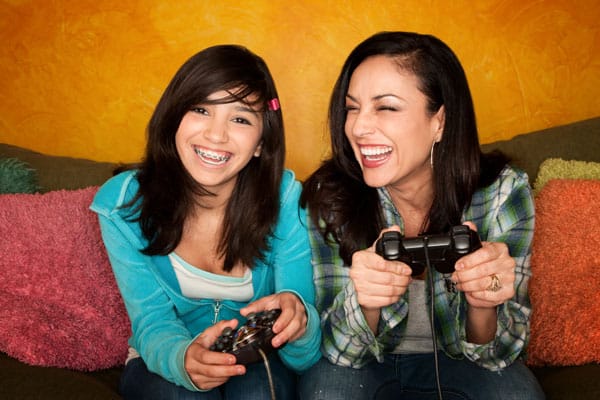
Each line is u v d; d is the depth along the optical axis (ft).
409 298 4.96
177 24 7.77
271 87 5.04
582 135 6.60
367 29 7.75
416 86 4.73
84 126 7.96
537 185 6.25
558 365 5.28
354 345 4.83
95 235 5.63
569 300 5.29
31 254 5.38
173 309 5.21
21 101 7.96
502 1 7.70
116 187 5.15
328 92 7.83
